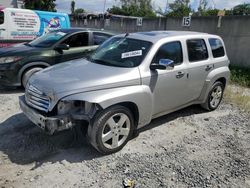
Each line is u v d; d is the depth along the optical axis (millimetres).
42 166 3652
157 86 4445
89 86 3736
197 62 5297
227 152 4340
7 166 3617
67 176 3473
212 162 4012
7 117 5129
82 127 3990
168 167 3797
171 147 4363
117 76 4000
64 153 3980
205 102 5879
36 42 7523
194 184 3469
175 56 4863
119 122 4000
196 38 5402
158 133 4828
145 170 3688
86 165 3721
